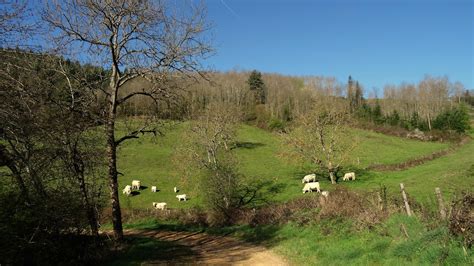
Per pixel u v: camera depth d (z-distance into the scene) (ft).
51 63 55.77
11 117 39.70
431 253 35.94
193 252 61.82
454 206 38.86
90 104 60.90
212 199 99.91
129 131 74.69
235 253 59.93
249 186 150.10
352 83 462.60
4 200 40.83
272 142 247.29
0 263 38.09
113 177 65.98
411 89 431.02
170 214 109.60
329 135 155.84
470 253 34.01
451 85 438.40
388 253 41.32
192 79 72.38
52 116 46.01
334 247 49.73
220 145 148.46
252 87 442.09
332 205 65.51
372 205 56.39
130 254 56.65
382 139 262.47
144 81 79.46
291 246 58.03
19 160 43.19
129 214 111.65
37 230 42.09
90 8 62.95
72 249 49.57
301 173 171.73
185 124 148.77
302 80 573.33
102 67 67.46
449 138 279.08
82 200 52.65
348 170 169.89
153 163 189.37
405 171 159.22
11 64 41.01
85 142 54.75
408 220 45.91
